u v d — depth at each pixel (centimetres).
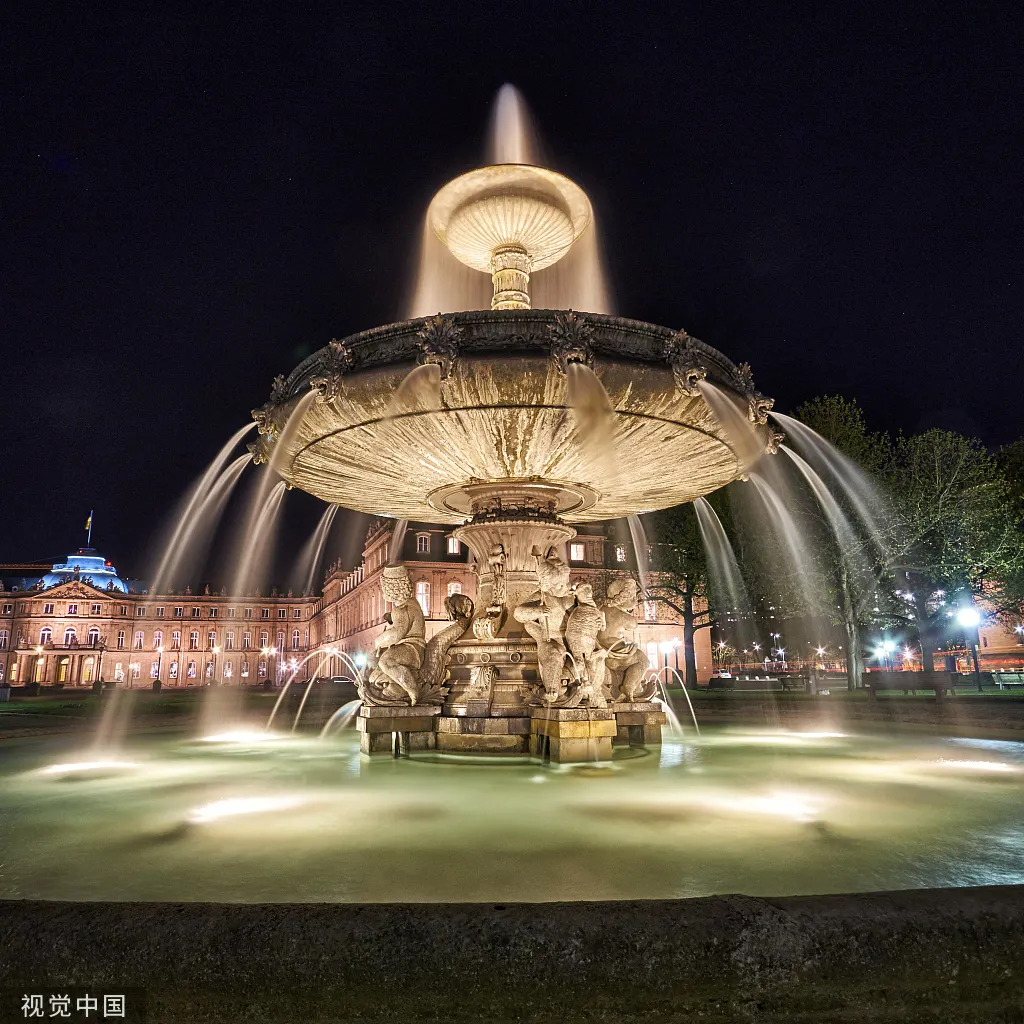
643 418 627
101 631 11062
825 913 196
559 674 674
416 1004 183
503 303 853
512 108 1064
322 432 665
